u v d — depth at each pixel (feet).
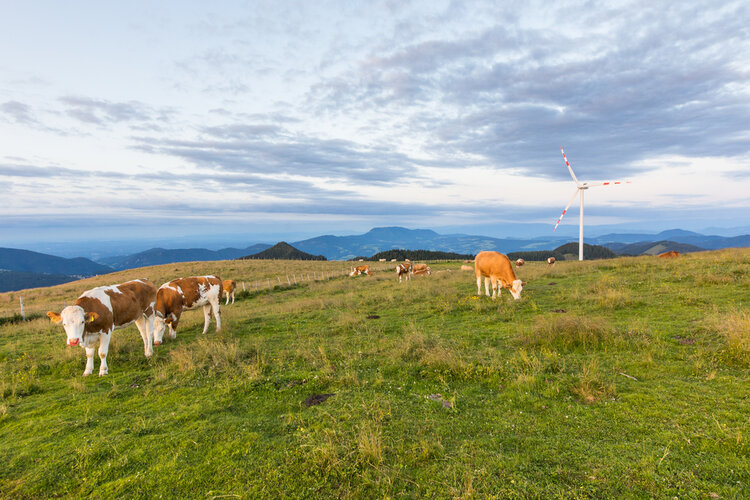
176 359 27.94
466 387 20.36
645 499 11.18
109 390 23.38
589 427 15.51
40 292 115.03
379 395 19.77
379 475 12.99
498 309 39.22
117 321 28.48
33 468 14.67
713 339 23.82
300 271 150.20
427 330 33.32
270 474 13.47
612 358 22.82
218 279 40.70
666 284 42.37
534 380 19.93
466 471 12.84
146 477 13.74
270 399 20.34
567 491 11.72
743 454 12.81
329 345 30.45
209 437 16.24
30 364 29.43
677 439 14.10
